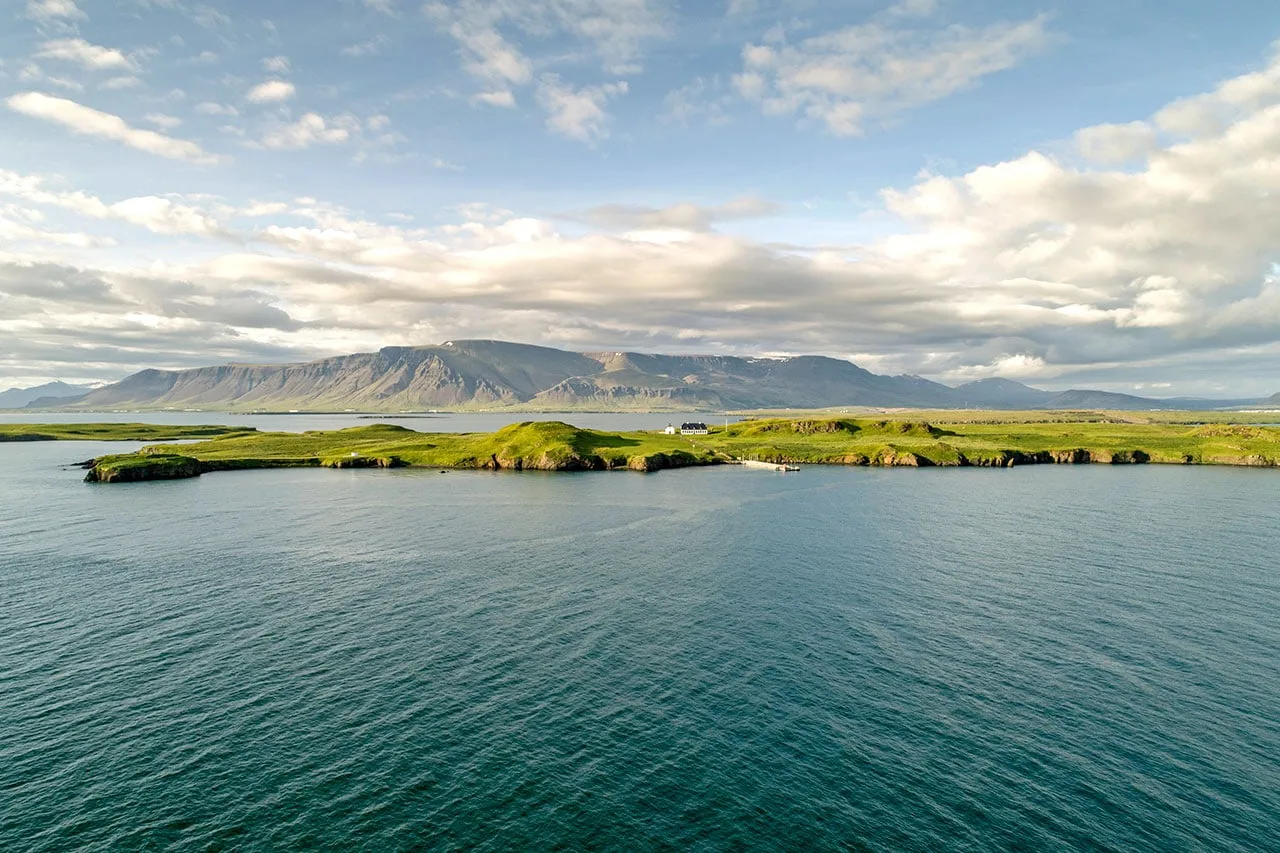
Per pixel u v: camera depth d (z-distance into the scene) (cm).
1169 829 2847
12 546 7738
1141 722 3672
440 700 3919
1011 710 3803
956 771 3238
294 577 6444
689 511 10319
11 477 14788
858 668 4341
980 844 2759
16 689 4019
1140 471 16425
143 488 13088
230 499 11538
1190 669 4306
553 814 2933
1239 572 6512
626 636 4891
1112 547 7625
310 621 5188
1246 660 4438
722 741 3494
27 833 2791
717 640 4812
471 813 2939
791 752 3394
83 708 3803
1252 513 9869
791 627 5059
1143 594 5825
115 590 5975
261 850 2711
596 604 5622
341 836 2794
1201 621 5144
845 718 3716
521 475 15575
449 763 3297
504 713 3775
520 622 5181
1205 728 3612
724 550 7594
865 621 5178
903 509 10431
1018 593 5866
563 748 3428
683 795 3061
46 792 3056
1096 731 3584
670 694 3997
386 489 12988
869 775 3209
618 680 4178
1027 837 2800
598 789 3102
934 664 4397
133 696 3944
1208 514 9806
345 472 16225
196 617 5266
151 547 7706
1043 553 7350
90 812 2927
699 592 5959
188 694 3975
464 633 4953
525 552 7525
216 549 7625
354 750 3406
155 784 3122
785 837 2800
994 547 7656
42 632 4925
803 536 8369
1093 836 2805
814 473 16025
